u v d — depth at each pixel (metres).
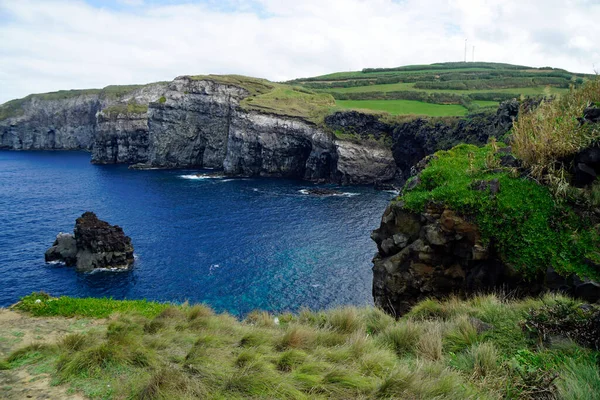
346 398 6.05
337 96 128.50
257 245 46.41
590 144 13.26
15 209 66.50
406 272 15.77
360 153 91.31
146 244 47.28
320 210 63.22
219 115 117.75
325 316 11.70
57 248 43.09
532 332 8.11
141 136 138.12
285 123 100.31
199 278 37.38
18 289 35.50
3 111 196.38
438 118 81.44
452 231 14.57
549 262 12.09
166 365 7.23
